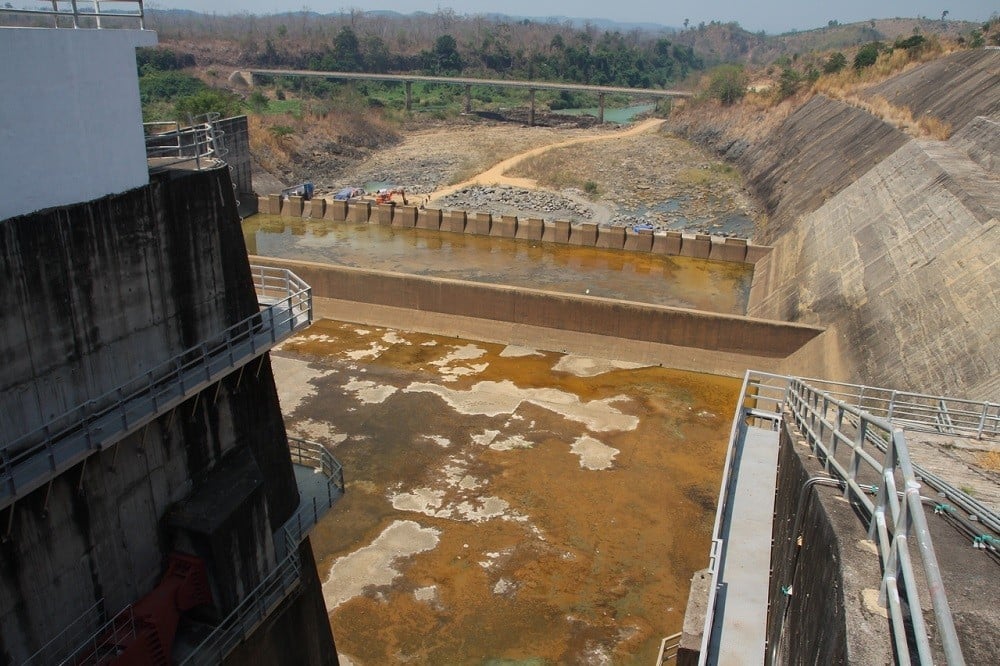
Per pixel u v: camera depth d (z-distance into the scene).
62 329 11.83
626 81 171.75
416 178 85.19
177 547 14.16
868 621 7.27
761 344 37.72
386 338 40.75
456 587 22.67
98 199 12.14
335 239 59.19
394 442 30.31
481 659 20.22
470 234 60.66
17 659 11.62
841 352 33.75
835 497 10.19
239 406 15.61
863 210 44.97
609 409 33.59
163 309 13.73
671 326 38.59
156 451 13.63
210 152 15.53
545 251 56.91
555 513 26.12
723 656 11.80
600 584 22.94
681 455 30.02
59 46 11.08
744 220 66.38
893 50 80.62
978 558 8.63
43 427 11.17
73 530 12.22
